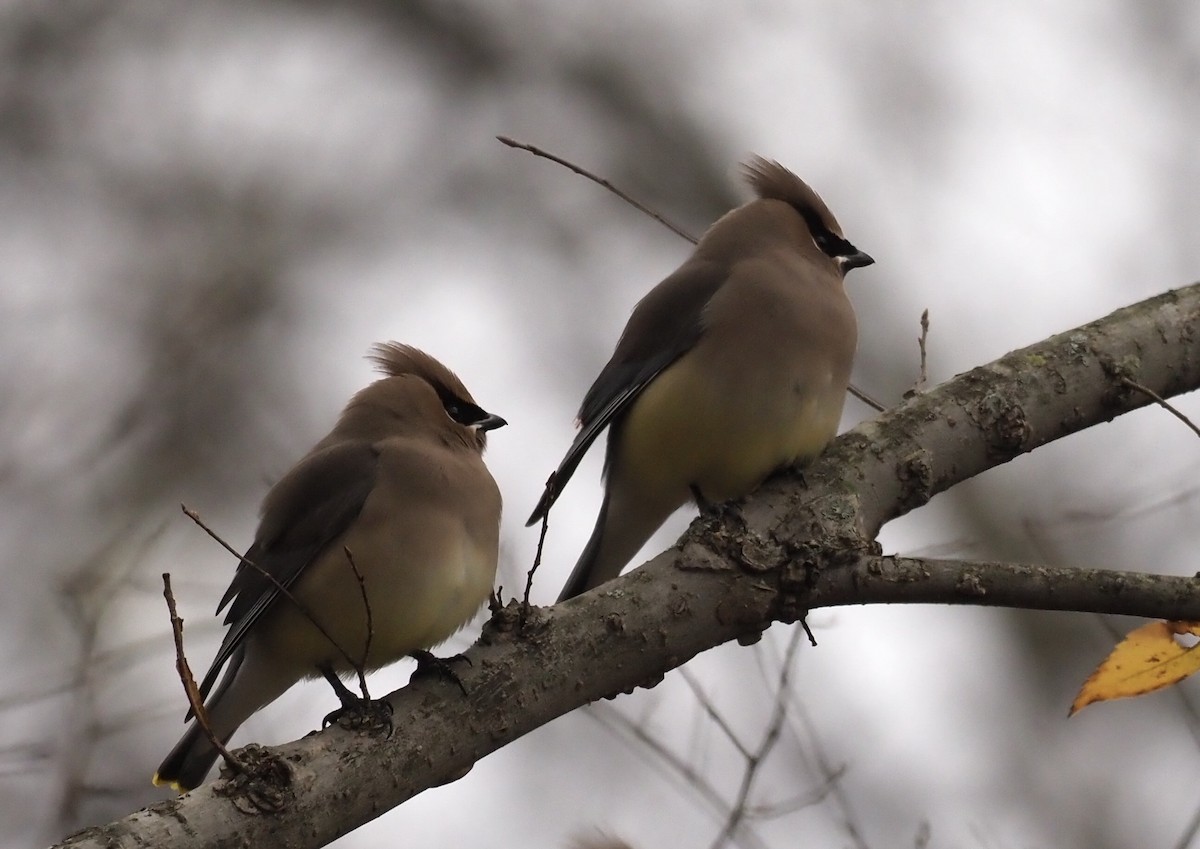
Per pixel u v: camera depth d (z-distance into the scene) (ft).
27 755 40.34
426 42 75.05
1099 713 58.59
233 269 66.54
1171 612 25.96
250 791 23.79
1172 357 31.50
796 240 38.75
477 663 26.25
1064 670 59.88
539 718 26.32
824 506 28.99
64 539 54.03
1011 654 60.29
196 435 61.93
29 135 71.05
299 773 24.23
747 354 36.06
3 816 41.24
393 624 33.37
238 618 34.12
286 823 23.88
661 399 36.76
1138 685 26.30
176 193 69.31
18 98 71.51
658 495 37.81
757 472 36.63
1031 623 60.64
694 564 27.53
